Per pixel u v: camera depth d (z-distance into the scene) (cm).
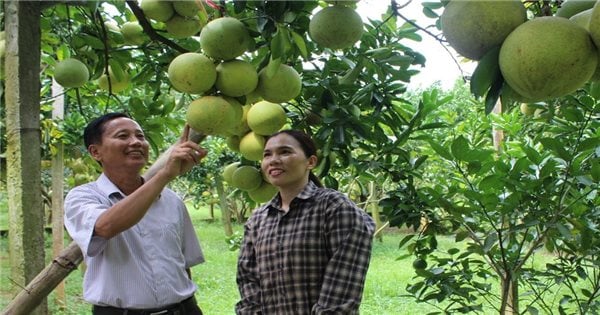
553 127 326
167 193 257
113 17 318
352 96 291
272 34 196
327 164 294
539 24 129
